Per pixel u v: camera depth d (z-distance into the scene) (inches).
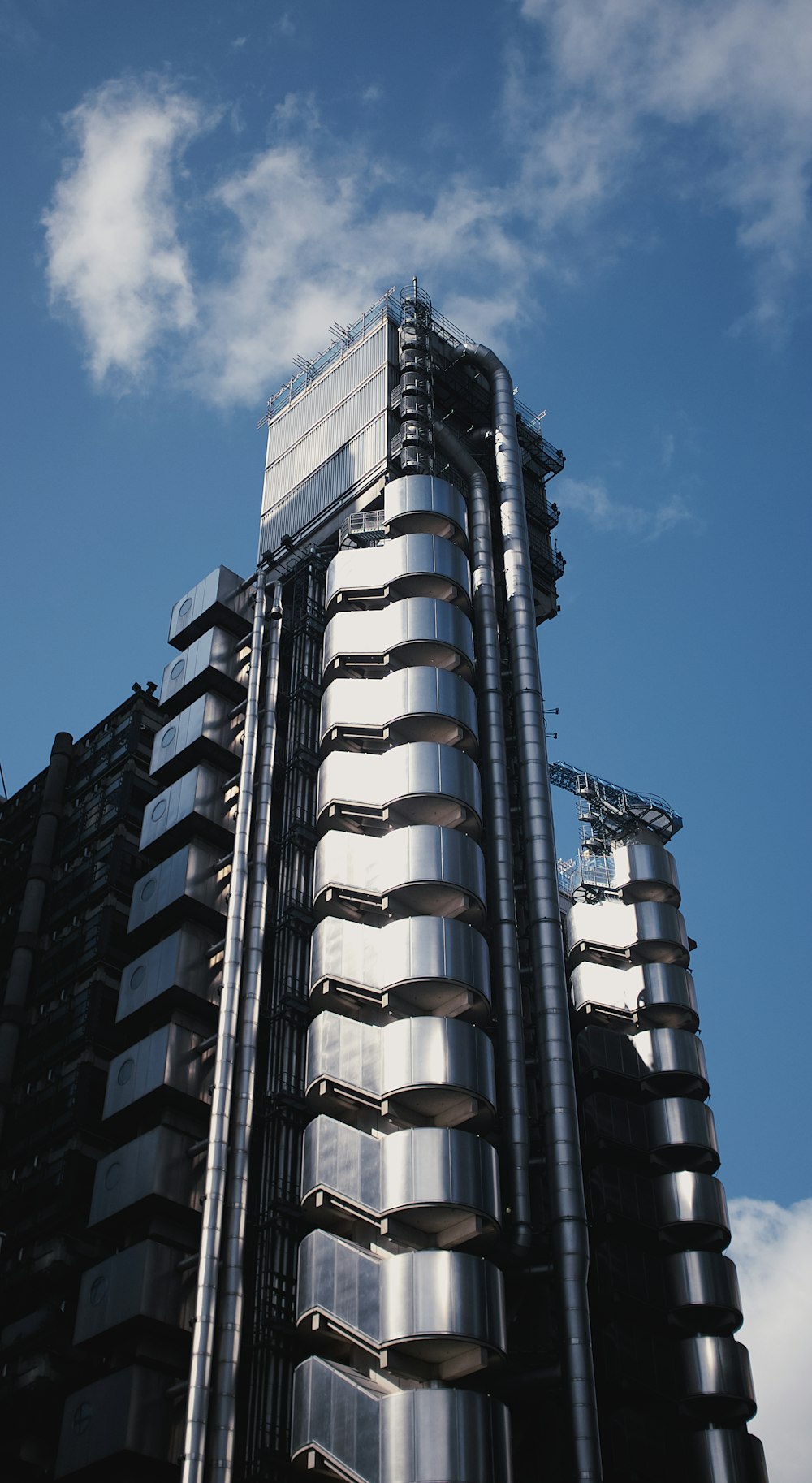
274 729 2827.3
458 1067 2308.1
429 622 2810.0
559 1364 2217.0
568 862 3486.7
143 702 3366.1
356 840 2583.7
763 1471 2524.6
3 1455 2378.2
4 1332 2551.7
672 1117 2837.1
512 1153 2385.6
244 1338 2219.5
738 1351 2603.3
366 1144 2268.7
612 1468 2425.0
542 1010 2549.2
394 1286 2119.8
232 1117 2367.1
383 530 3078.2
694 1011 3009.4
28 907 3179.1
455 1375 2102.6
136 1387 2237.9
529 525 3467.0
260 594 3036.4
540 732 2864.2
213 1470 2032.5
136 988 2706.7
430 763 2620.6
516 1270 2315.5
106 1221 2459.4
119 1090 2603.3
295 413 3649.1
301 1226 2320.4
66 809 3373.5
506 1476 1996.8
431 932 2431.1
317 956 2492.6
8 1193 2719.0
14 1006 3011.8
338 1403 2043.6
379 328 3528.5
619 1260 2662.4
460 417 3452.3
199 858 2800.2
